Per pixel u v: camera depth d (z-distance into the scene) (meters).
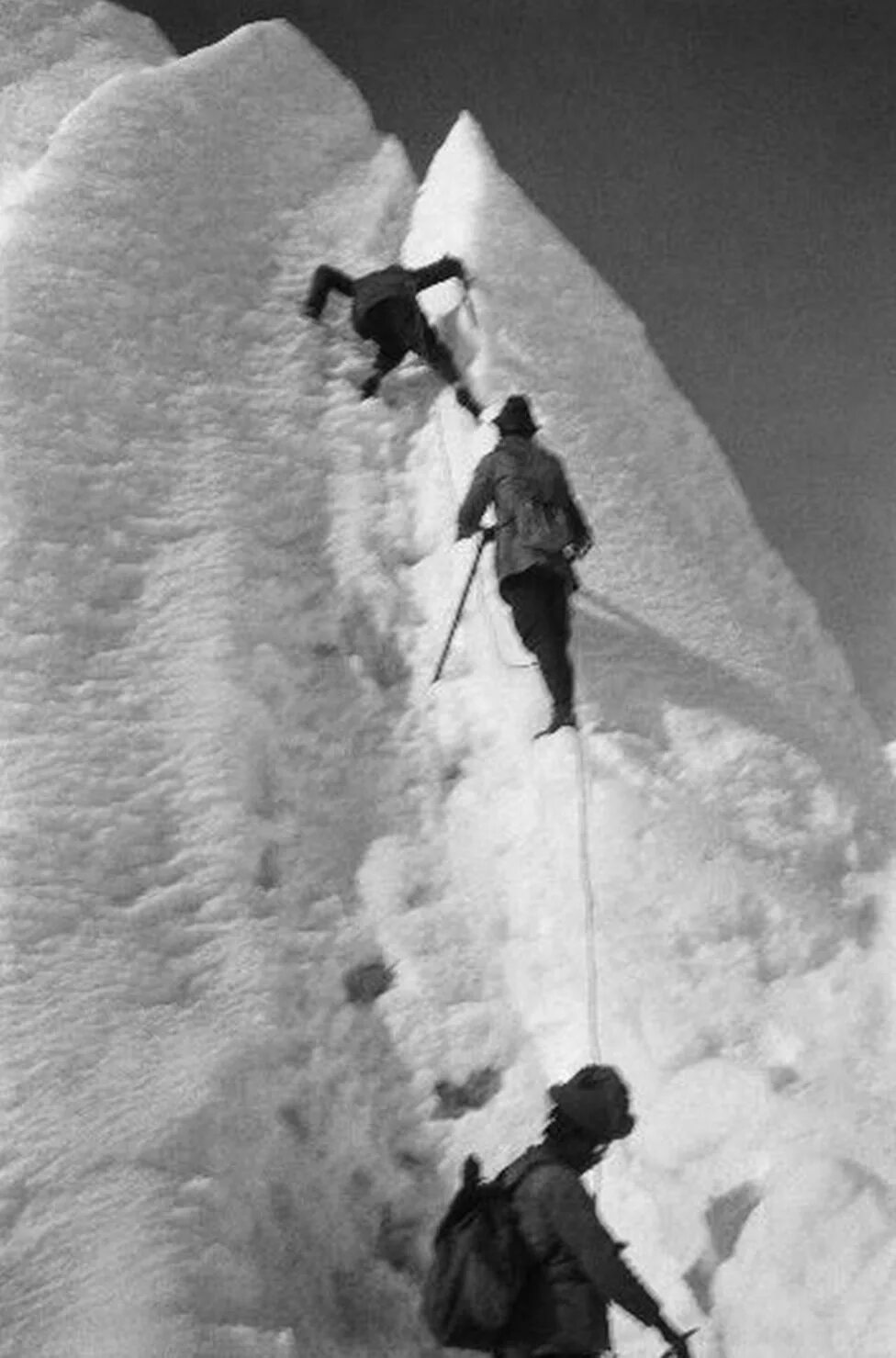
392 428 12.58
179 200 13.99
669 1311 7.78
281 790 9.88
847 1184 7.88
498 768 10.14
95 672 10.02
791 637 12.05
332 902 9.41
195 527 11.22
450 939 9.32
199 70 15.36
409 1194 8.33
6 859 8.74
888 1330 7.40
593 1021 8.78
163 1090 7.95
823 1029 8.88
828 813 10.18
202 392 12.41
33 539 10.62
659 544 11.99
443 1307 6.68
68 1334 6.99
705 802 9.95
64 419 11.54
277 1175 8.03
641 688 10.59
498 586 10.41
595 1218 6.62
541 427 12.34
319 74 16.31
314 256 14.34
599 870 9.32
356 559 11.47
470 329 12.95
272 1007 8.59
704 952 9.12
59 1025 8.10
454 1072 8.77
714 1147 8.21
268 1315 7.46
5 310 12.04
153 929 8.79
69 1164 7.53
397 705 10.63
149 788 9.45
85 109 14.34
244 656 10.46
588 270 14.30
